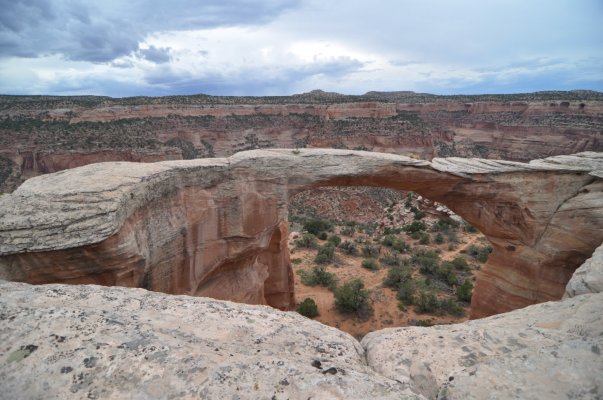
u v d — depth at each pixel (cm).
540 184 1578
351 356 481
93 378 368
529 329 532
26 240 789
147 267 1066
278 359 413
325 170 1521
